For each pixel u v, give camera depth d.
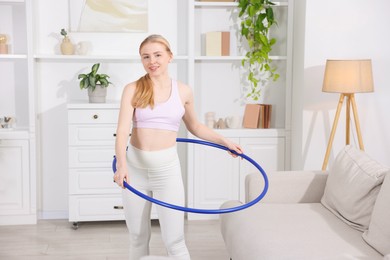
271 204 3.52
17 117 4.95
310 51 4.57
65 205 5.11
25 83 4.93
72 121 4.58
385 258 2.14
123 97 2.88
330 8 4.54
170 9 5.00
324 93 4.62
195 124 3.21
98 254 4.06
